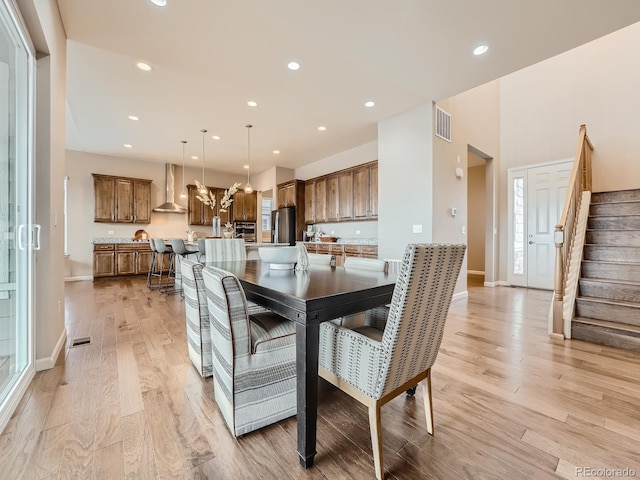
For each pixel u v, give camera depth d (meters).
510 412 1.66
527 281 5.59
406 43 2.78
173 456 1.30
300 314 1.25
